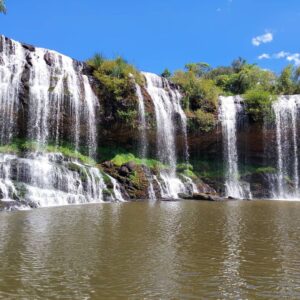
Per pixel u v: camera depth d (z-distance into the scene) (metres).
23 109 26.25
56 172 22.11
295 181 33.59
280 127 34.19
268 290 6.55
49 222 13.20
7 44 26.64
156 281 6.95
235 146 33.88
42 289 6.49
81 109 28.23
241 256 8.71
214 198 25.47
